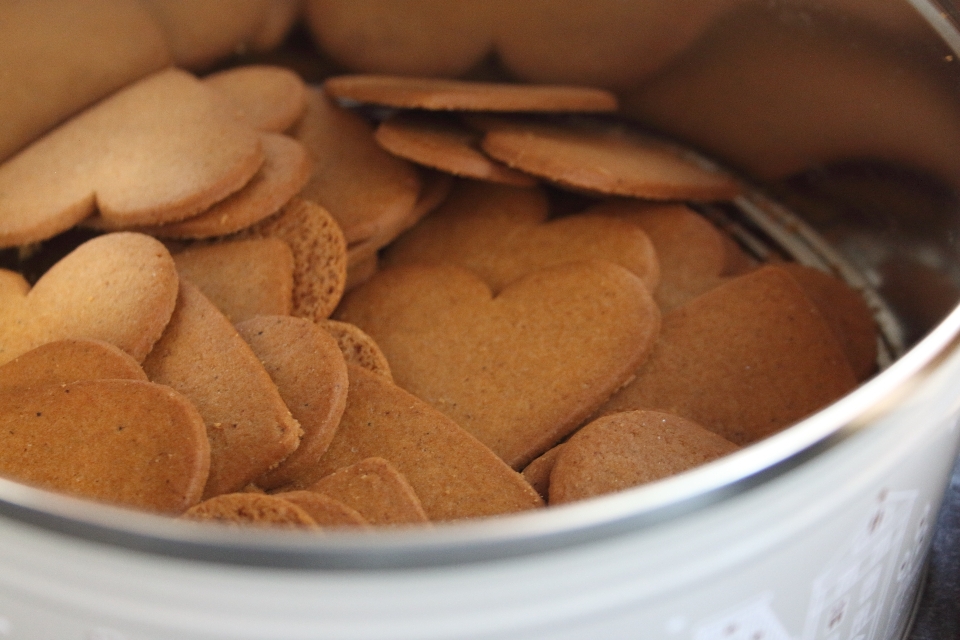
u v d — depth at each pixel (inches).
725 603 10.2
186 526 9.3
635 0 14.1
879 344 13.6
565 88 14.5
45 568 9.8
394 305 13.2
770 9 13.5
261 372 11.9
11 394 11.6
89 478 11.2
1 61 13.4
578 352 12.6
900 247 13.4
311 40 15.1
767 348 12.8
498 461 11.8
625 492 9.6
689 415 12.5
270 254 12.9
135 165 13.3
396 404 12.1
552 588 9.6
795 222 14.5
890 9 12.6
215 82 14.7
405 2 14.7
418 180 14.1
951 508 13.3
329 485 11.4
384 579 9.3
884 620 11.7
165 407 11.4
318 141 14.4
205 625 9.7
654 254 13.4
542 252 13.7
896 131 13.0
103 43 14.0
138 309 12.1
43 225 13.1
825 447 10.0
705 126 14.7
